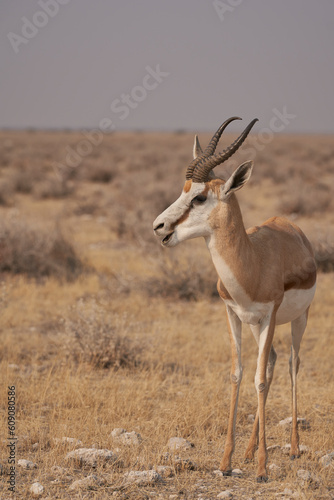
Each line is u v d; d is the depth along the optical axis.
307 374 28.72
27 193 107.25
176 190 80.12
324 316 38.47
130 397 24.59
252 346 32.28
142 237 58.94
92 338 29.78
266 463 18.47
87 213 82.69
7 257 47.97
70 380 26.34
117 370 28.97
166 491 17.28
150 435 21.41
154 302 42.12
